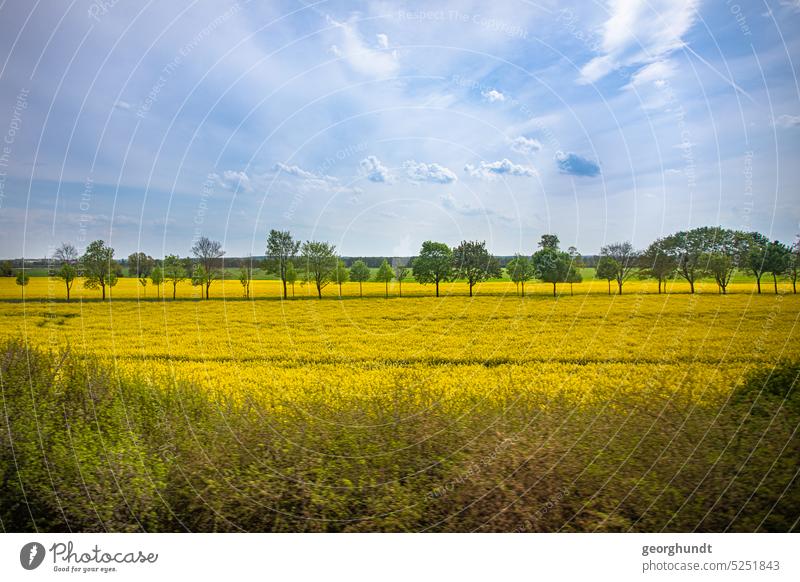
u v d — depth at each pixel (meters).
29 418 5.02
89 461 4.59
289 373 13.30
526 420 5.23
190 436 4.89
